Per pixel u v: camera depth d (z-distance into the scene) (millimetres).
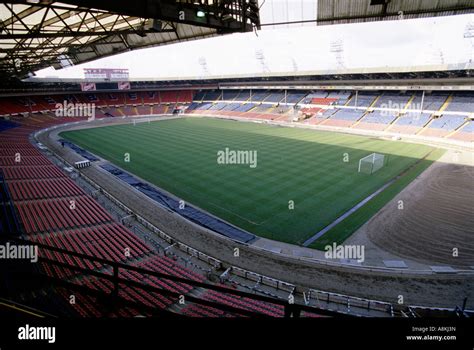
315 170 31453
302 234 20031
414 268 16438
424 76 50531
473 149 39625
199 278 15219
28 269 12383
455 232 19875
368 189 26750
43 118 63531
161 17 8461
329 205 23859
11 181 26969
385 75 54438
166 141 45938
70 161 36469
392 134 49500
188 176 30547
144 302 12367
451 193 25797
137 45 19609
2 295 6277
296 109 66938
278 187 27328
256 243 19172
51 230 18797
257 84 74938
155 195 26453
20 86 61219
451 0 11977
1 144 41562
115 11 7160
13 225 18625
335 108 62094
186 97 87000
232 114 73125
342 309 13633
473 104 48406
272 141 45000
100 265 15273
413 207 23391
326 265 16797
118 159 37000
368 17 13648
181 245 18500
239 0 12062
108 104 77812
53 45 17172
